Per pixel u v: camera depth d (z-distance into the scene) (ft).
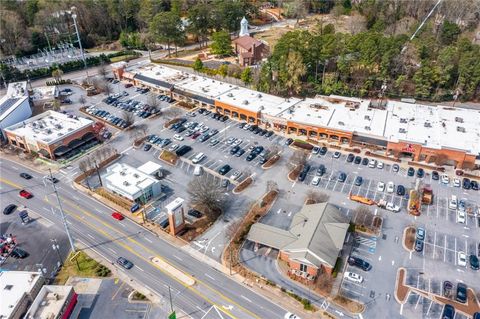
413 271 269.23
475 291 254.27
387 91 500.33
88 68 647.15
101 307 249.34
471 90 479.41
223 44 637.30
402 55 490.08
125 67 590.55
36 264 280.92
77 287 262.67
